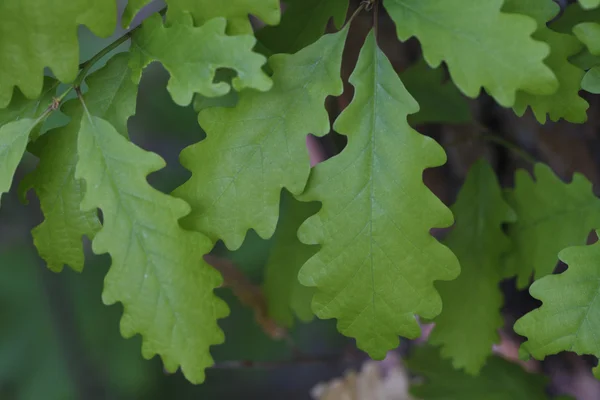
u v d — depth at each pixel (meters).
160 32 0.52
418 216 0.53
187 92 0.51
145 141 1.23
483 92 0.69
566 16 0.56
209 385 1.47
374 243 0.53
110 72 0.54
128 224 0.53
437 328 0.61
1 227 1.21
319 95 0.53
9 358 1.21
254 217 0.53
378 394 0.81
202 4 0.52
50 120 0.63
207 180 0.53
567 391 0.79
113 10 0.52
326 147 0.74
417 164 0.52
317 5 0.55
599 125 0.67
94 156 0.53
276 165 0.53
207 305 0.53
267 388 1.51
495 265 0.60
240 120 0.53
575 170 0.70
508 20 0.50
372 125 0.53
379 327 0.54
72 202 0.55
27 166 0.94
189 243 0.53
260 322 0.71
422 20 0.51
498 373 0.70
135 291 0.53
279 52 0.56
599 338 0.53
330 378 1.43
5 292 1.23
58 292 1.11
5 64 0.52
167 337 0.53
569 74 0.53
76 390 1.21
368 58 0.53
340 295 0.53
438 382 0.71
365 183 0.53
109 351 1.23
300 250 0.67
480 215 0.61
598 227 0.58
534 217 0.60
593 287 0.54
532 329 0.54
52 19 0.52
